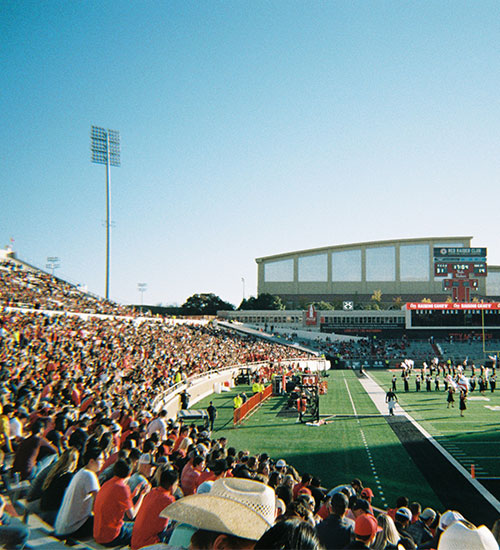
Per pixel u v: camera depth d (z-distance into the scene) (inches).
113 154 2659.9
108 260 2566.4
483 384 1523.1
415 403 1310.3
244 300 4613.7
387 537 258.8
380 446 828.0
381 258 4598.9
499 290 4493.1
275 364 2012.8
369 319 3671.3
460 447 812.6
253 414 1173.1
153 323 2359.7
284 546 86.8
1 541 192.4
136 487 273.3
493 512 520.4
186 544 160.9
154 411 767.7
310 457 760.3
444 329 2989.7
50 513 234.7
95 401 592.1
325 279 4658.0
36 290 2009.1
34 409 493.0
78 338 1333.7
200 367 1556.3
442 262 2974.9
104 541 214.8
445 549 150.0
